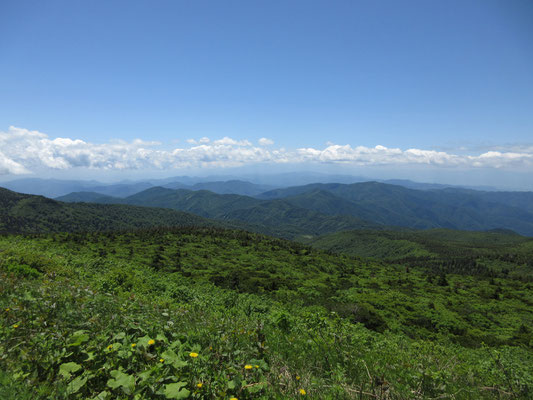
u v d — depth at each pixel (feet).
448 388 19.02
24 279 35.53
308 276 210.79
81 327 17.51
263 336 20.10
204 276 144.56
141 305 26.73
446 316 127.65
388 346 34.68
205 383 12.64
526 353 60.49
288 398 13.26
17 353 13.41
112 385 11.05
